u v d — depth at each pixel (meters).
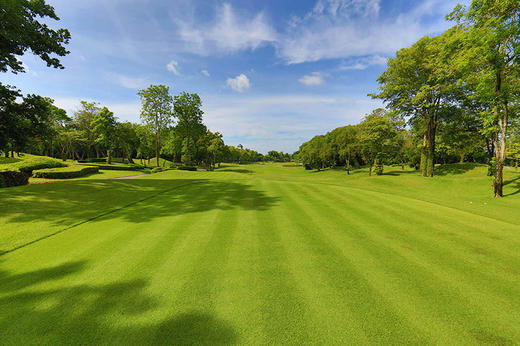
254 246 5.35
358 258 4.71
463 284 3.71
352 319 2.87
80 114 53.12
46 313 2.97
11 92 13.36
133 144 61.53
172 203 10.41
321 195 12.55
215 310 3.04
